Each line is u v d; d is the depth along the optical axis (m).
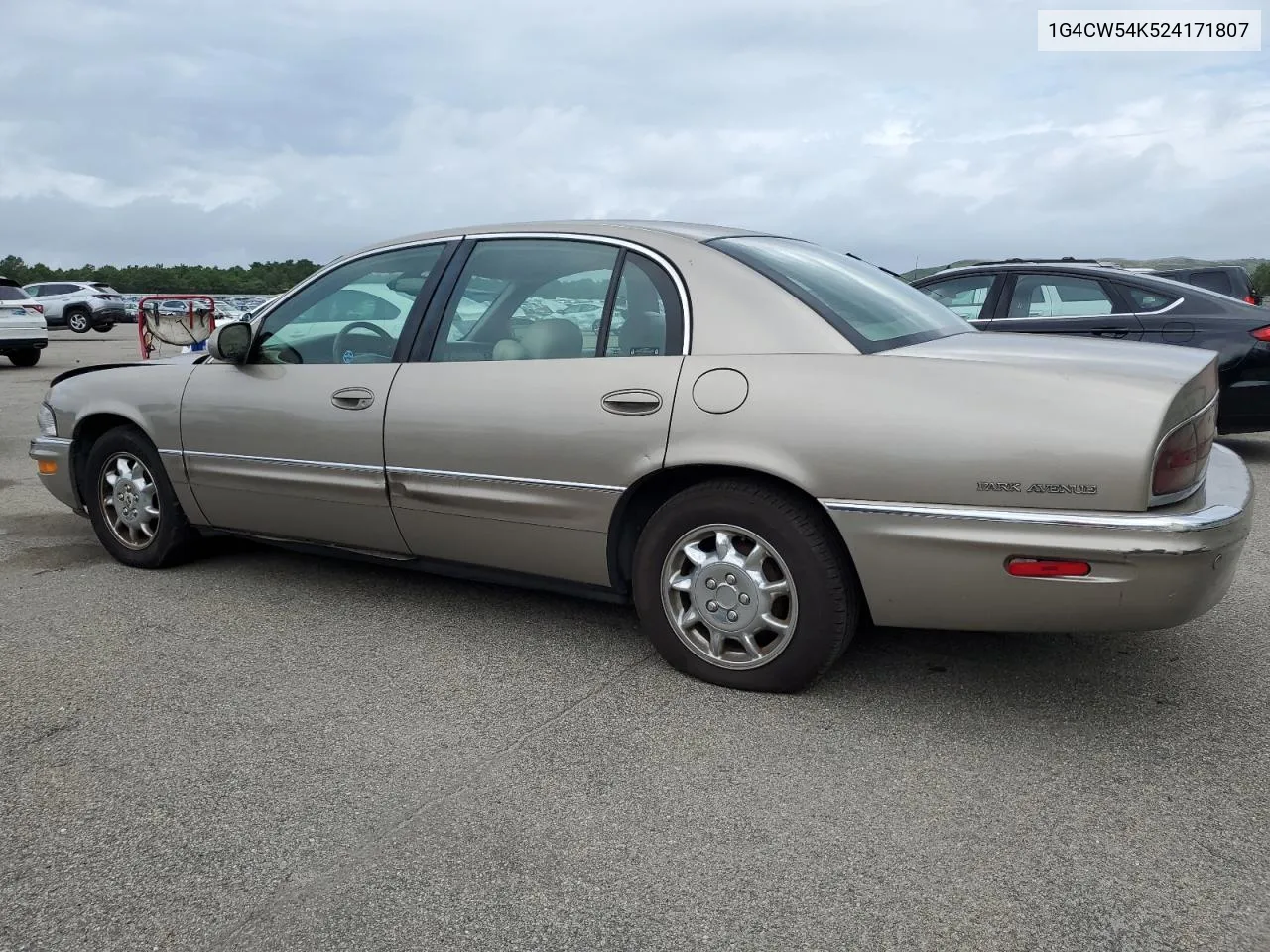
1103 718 2.92
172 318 12.84
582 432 3.17
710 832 2.36
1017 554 2.60
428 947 1.98
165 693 3.22
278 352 4.08
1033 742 2.78
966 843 2.29
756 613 3.02
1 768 2.73
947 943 1.96
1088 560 2.54
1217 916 2.02
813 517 2.90
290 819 2.45
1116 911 2.04
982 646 3.50
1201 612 2.61
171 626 3.86
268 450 3.97
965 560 2.67
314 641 3.68
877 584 2.82
